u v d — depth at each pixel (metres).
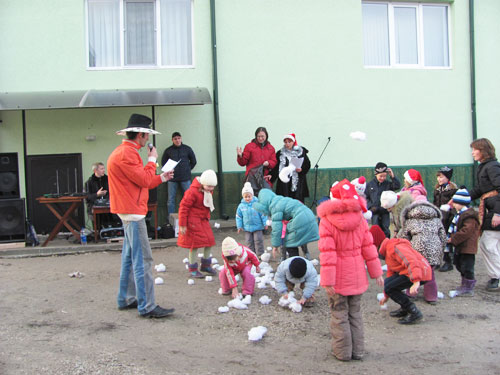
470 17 11.48
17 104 8.97
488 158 5.91
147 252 5.14
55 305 5.55
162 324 4.96
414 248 5.36
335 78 10.98
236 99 10.62
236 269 5.77
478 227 5.74
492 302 5.61
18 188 9.80
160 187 10.29
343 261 4.03
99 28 10.40
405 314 5.13
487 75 11.67
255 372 3.90
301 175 9.65
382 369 3.96
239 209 7.43
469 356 4.20
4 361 4.02
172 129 10.40
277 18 10.73
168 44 10.59
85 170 10.12
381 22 11.46
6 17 9.95
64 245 8.70
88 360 4.06
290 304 5.37
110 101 9.09
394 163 11.29
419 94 11.38
